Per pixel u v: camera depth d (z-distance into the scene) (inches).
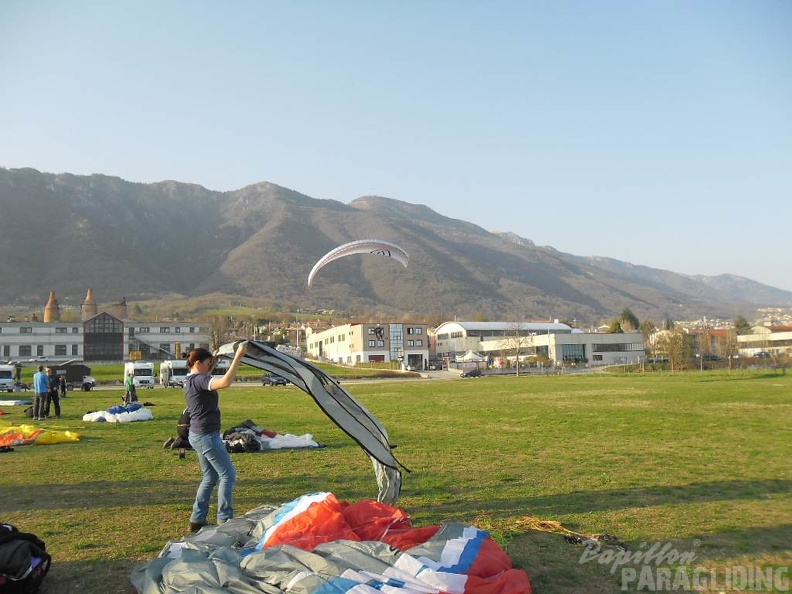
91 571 255.8
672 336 3021.7
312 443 612.1
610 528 314.5
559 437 689.6
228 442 584.1
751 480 434.9
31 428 676.7
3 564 223.8
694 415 916.6
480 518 327.3
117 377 2763.3
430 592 198.4
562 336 4431.6
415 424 848.3
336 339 4744.1
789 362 3223.4
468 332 5442.9
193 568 218.7
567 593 232.4
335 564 215.9
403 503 369.7
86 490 413.7
